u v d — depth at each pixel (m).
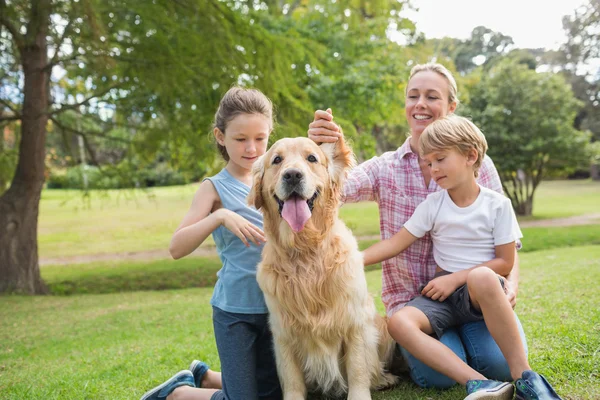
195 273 12.86
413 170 3.42
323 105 12.93
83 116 11.53
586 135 20.73
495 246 2.91
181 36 9.98
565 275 6.99
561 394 2.62
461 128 2.87
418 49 18.45
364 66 13.88
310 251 2.79
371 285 8.83
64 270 14.04
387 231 3.49
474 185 2.98
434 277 3.14
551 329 3.78
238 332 2.84
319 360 2.84
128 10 9.84
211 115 10.35
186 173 12.97
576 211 22.08
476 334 2.89
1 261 10.65
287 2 14.75
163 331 6.26
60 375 4.21
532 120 19.64
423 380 2.91
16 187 10.85
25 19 9.70
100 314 8.02
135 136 11.58
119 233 21.11
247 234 2.65
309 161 2.82
